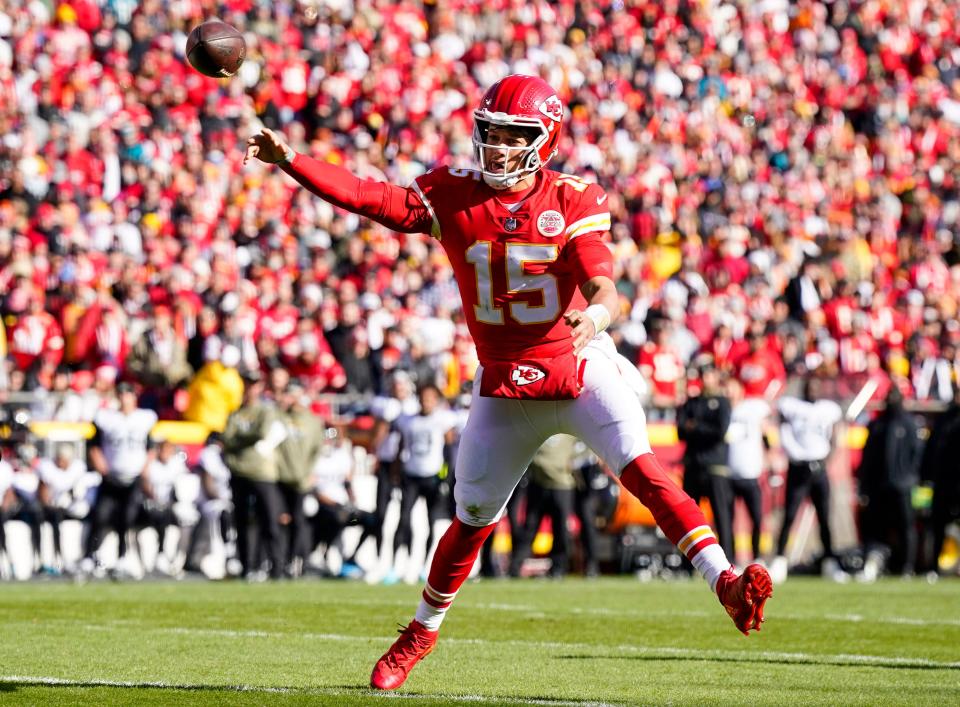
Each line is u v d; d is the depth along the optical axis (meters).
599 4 56.03
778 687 14.41
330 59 47.19
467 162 47.88
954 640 19.67
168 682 14.17
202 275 37.66
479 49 51.19
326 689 13.70
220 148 42.84
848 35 60.19
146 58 43.44
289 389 32.34
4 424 31.61
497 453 13.17
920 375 42.50
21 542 31.36
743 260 46.34
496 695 13.46
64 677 14.55
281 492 32.28
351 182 12.85
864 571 35.03
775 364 36.41
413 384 35.03
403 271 41.00
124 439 31.23
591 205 12.80
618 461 12.84
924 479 35.59
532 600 25.94
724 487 33.31
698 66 55.62
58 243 37.19
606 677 15.06
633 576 34.69
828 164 55.19
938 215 53.53
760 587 11.91
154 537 32.41
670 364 39.06
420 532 34.38
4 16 42.34
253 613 22.36
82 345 35.03
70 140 40.00
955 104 59.69
